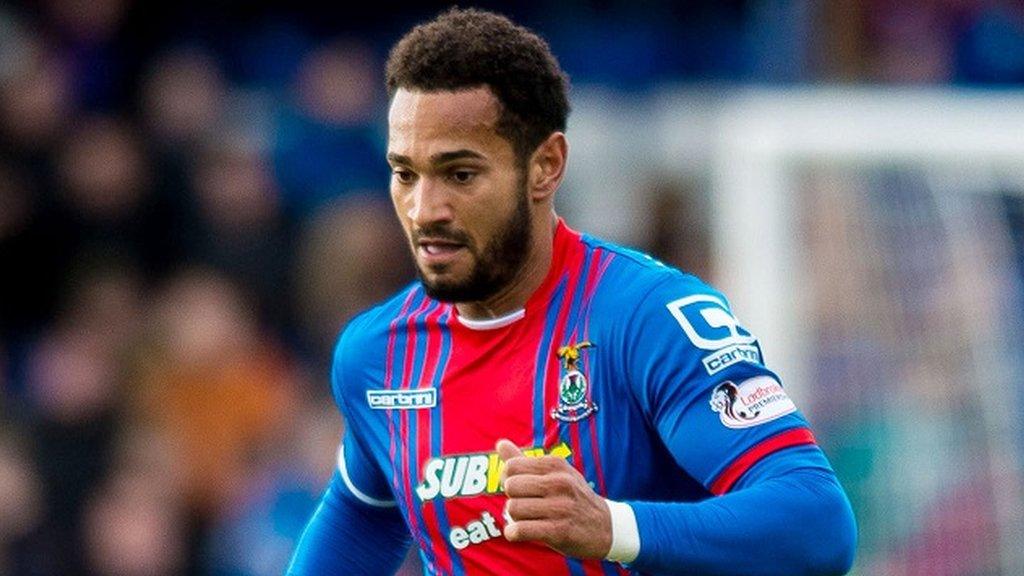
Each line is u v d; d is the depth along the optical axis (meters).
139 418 32.16
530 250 13.53
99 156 34.72
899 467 25.42
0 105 35.22
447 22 13.23
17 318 34.31
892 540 25.27
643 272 13.59
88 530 30.72
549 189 13.55
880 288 25.86
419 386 14.02
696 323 13.20
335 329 33.62
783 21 36.72
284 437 32.34
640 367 13.16
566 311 13.57
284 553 30.50
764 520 12.39
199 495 31.64
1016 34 36.53
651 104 37.50
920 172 26.12
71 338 32.88
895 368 25.61
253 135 36.91
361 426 14.61
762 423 12.89
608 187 35.94
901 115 26.30
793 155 26.38
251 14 38.72
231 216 34.75
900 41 36.09
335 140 36.97
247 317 33.88
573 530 12.08
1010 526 25.02
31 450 31.05
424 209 13.05
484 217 13.11
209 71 37.03
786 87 36.34
